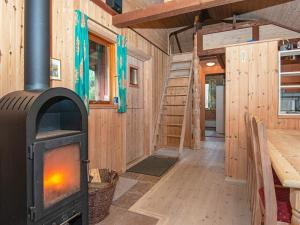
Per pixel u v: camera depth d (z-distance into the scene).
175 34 5.37
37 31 1.55
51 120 1.67
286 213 1.28
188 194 2.52
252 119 1.64
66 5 2.22
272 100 2.75
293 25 3.97
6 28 1.67
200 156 4.27
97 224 1.89
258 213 1.55
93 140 2.67
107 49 3.06
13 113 1.26
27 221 1.22
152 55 4.38
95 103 2.78
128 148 3.72
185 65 5.20
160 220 1.97
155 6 2.68
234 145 2.97
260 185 1.52
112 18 2.96
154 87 4.53
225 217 2.01
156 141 4.65
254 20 4.35
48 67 1.62
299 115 2.64
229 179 2.97
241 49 2.88
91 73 2.82
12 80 1.71
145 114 4.28
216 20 4.91
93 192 1.84
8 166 1.28
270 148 1.65
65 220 1.46
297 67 2.94
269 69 2.76
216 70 6.18
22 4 1.79
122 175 3.16
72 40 2.29
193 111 4.89
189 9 2.54
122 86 3.18
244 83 2.88
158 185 2.79
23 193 1.23
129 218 2.00
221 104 7.46
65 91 1.47
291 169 1.17
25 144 1.21
